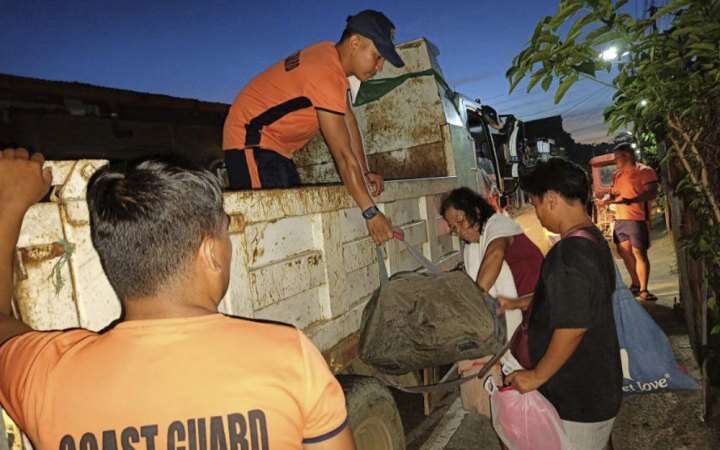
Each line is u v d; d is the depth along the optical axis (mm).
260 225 1756
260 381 850
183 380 838
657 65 1515
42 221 1181
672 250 8055
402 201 2902
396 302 1909
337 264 2184
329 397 909
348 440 932
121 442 818
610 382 1822
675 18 1540
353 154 2400
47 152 3512
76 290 1239
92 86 3785
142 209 870
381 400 1947
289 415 857
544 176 1867
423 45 4289
